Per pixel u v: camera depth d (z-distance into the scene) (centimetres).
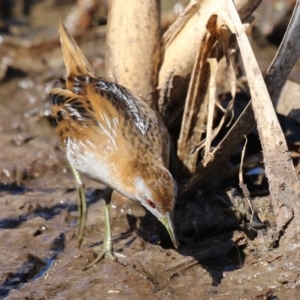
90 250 1077
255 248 1016
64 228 1155
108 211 1091
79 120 1095
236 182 1181
